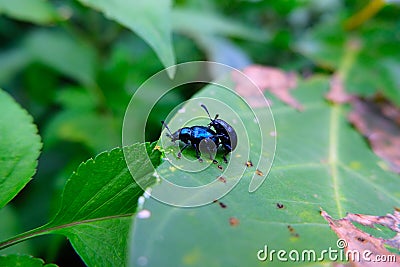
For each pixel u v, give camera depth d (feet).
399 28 0.58
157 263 0.30
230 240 0.32
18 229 0.46
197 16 0.59
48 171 0.53
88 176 0.34
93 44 0.61
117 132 0.53
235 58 0.57
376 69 0.56
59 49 0.58
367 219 0.36
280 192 0.36
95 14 0.60
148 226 0.31
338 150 0.43
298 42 0.60
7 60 0.60
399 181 0.42
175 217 0.31
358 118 0.48
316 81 0.51
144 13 0.41
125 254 0.34
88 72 0.57
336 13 0.64
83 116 0.54
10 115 0.36
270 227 0.33
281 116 0.46
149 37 0.40
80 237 0.34
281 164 0.39
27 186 0.52
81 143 0.53
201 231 0.31
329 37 0.60
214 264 0.30
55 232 0.35
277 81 0.49
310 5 0.67
